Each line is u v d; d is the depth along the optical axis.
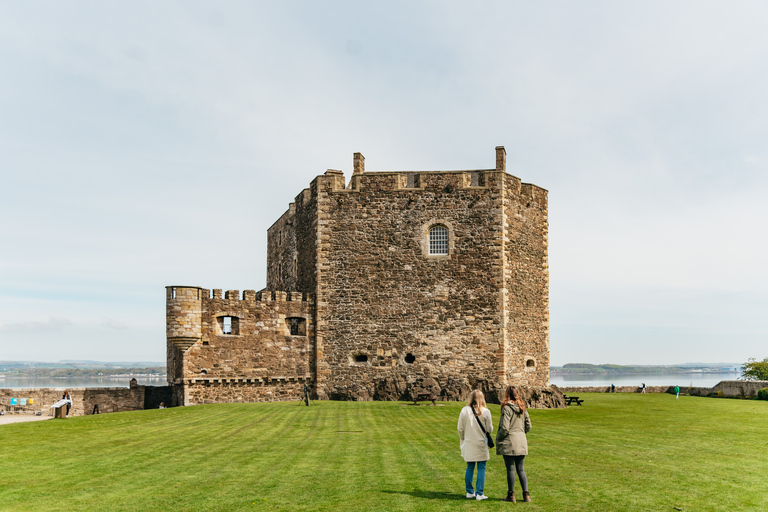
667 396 38.28
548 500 9.75
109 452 14.79
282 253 39.19
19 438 17.33
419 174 31.89
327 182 32.22
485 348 30.39
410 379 30.56
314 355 31.78
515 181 32.38
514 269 31.78
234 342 30.38
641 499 9.82
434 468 12.42
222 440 16.72
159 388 30.70
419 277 31.22
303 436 17.42
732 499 9.82
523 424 9.88
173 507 9.57
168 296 29.61
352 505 9.50
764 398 34.12
